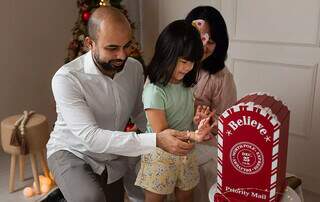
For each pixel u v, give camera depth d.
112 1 2.59
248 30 2.36
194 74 1.28
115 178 1.52
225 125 0.88
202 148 1.60
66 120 1.31
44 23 2.97
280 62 2.26
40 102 3.09
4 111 2.87
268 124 0.84
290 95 2.27
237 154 0.89
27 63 2.93
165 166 1.28
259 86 2.39
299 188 1.29
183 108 1.27
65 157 1.42
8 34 2.78
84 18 2.52
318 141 2.21
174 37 1.15
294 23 2.15
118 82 1.43
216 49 1.57
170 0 2.79
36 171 2.21
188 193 1.37
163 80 1.20
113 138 1.18
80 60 1.43
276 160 0.85
